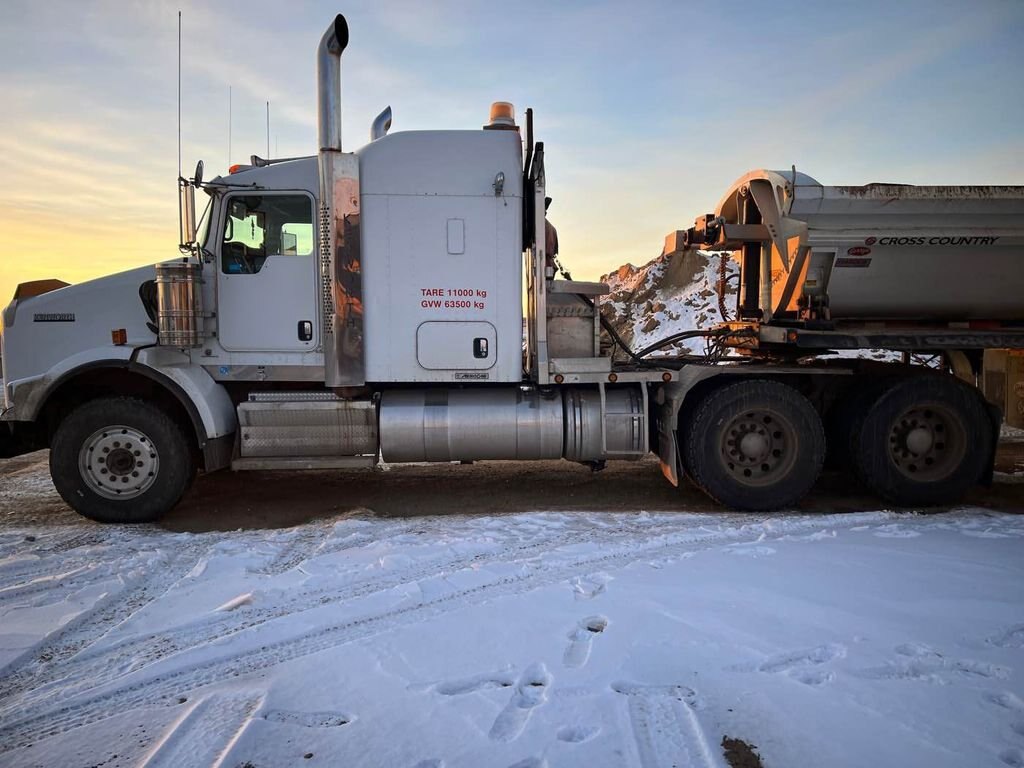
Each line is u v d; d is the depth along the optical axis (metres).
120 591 4.27
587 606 3.79
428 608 3.87
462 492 6.94
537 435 6.27
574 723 2.65
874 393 6.23
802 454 6.07
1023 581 4.01
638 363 6.75
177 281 5.71
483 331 6.07
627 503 6.48
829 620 3.49
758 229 6.80
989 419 6.21
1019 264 6.00
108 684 3.12
